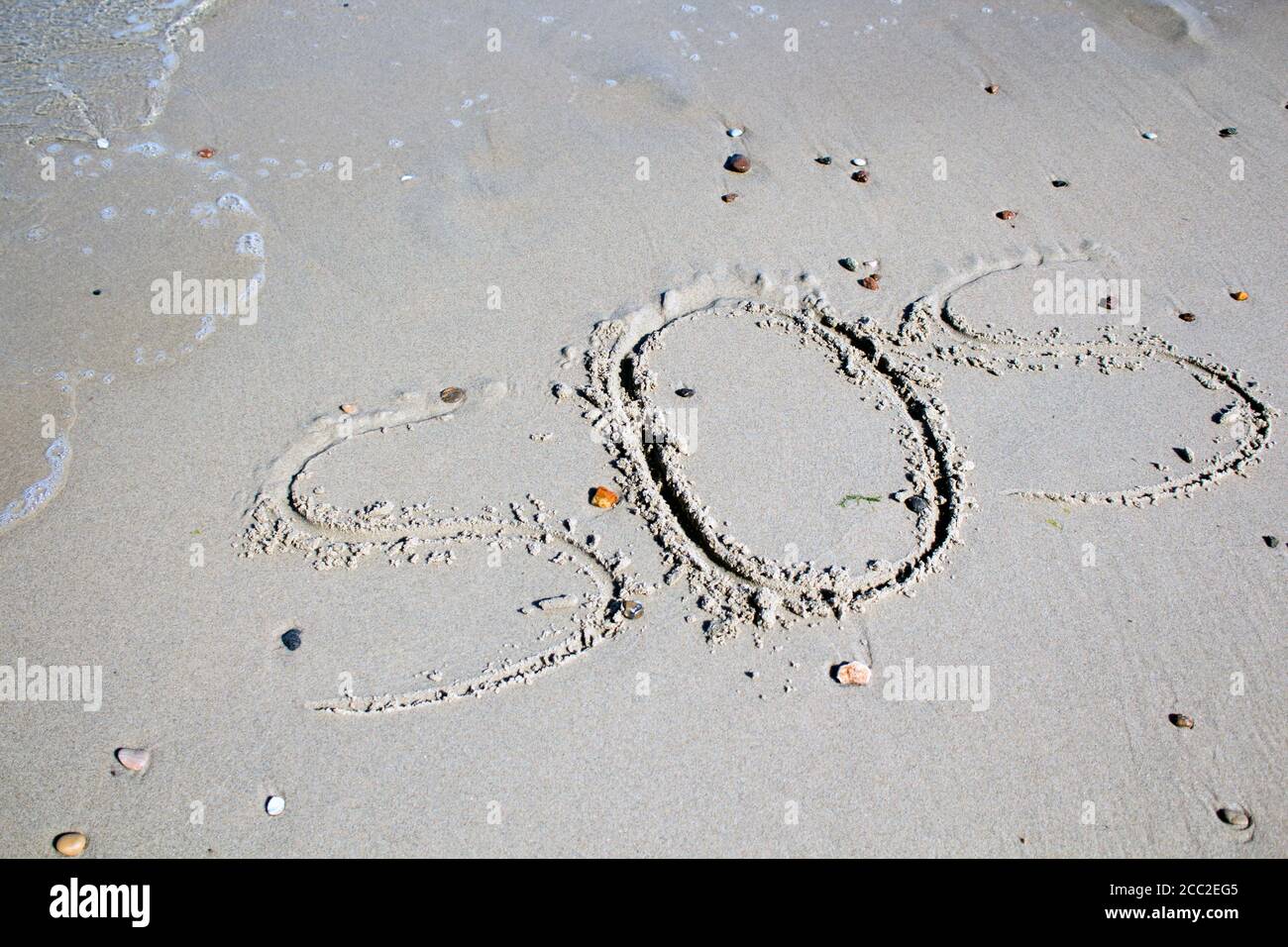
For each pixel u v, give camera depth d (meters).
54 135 1.54
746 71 1.72
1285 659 1.03
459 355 1.26
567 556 1.07
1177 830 0.92
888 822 0.92
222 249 1.38
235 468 1.14
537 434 1.18
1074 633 1.04
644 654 1.01
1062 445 1.19
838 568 1.06
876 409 1.22
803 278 1.36
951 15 1.90
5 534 1.08
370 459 1.14
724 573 1.07
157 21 1.80
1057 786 0.94
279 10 1.84
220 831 0.90
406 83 1.67
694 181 1.51
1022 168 1.57
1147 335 1.32
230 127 1.58
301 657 1.00
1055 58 1.81
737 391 1.23
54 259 1.36
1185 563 1.10
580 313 1.31
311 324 1.29
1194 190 1.55
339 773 0.93
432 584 1.05
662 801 0.92
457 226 1.42
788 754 0.95
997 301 1.35
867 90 1.70
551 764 0.94
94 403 1.19
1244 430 1.22
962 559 1.09
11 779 0.92
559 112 1.62
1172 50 1.84
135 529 1.08
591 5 1.87
